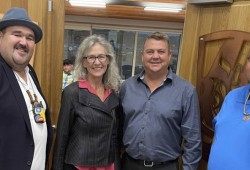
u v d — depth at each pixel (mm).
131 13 4184
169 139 1517
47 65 1791
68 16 4781
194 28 1848
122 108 1610
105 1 3023
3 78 1137
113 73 1589
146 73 1596
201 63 1798
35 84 1370
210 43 1750
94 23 4918
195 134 1524
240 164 1103
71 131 1471
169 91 1539
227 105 1304
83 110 1428
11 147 1128
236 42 1562
